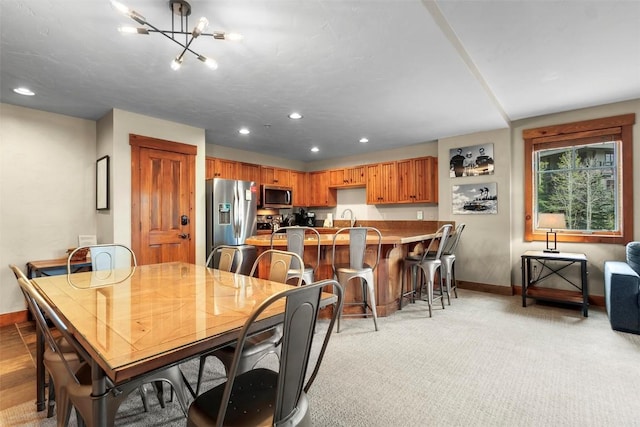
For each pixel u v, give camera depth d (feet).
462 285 15.70
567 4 6.61
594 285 12.71
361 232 9.98
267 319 4.11
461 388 6.65
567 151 13.48
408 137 16.03
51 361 4.96
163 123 12.75
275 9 6.05
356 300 11.47
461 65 8.34
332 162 21.56
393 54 7.75
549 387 6.66
